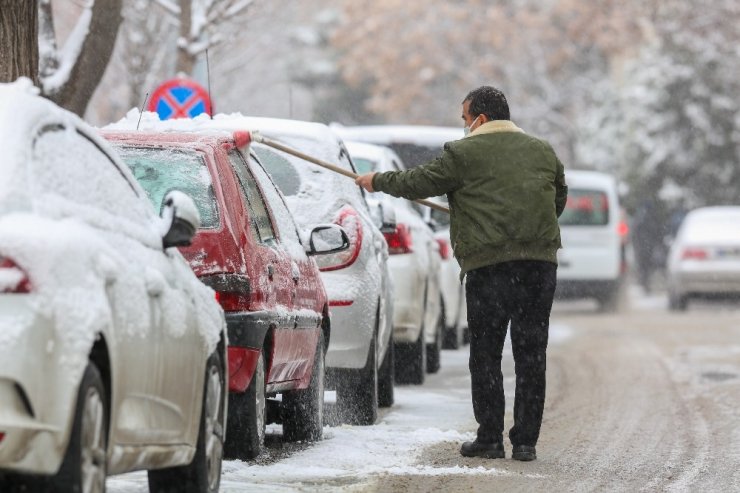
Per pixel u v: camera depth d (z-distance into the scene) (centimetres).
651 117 11675
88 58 3600
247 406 2095
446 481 2075
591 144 12731
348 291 2645
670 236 10738
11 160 1398
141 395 1523
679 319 6800
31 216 1375
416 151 4747
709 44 11638
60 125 1527
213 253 2050
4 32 2711
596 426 2803
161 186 2116
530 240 2275
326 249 2483
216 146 2180
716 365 4216
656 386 3616
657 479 2167
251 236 2133
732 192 11644
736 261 7512
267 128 2789
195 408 1711
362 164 3562
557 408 3117
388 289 2970
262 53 8262
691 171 11644
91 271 1403
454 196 2317
